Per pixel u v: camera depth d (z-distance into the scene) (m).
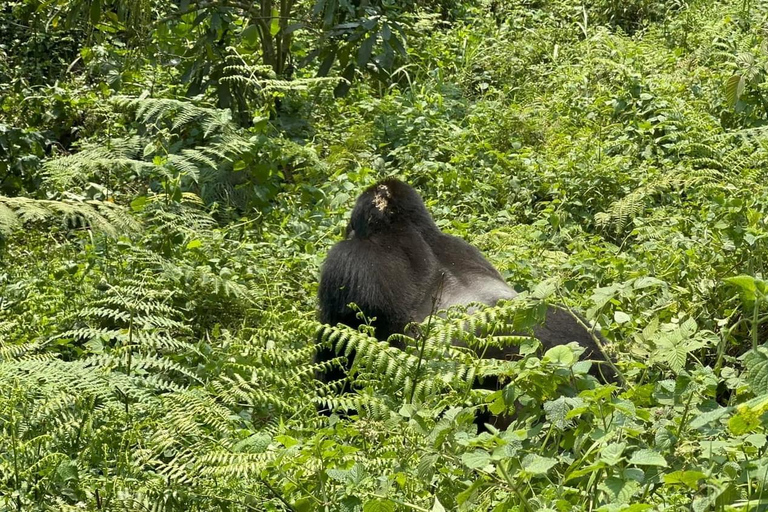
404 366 4.81
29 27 14.78
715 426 4.05
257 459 4.20
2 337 6.04
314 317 7.25
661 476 3.67
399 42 12.73
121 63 13.53
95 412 4.88
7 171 10.35
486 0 18.50
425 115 12.44
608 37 15.16
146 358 5.51
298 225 9.64
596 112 12.37
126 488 4.49
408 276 6.48
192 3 12.47
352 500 3.86
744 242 7.11
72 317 6.38
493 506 4.04
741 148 10.09
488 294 6.11
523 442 4.16
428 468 4.00
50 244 8.80
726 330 4.77
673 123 11.36
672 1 17.77
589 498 3.71
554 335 5.66
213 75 12.12
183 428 4.77
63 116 12.56
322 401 4.96
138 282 6.05
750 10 16.55
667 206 9.45
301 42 14.27
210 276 7.59
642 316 6.87
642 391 4.25
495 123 12.31
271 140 10.38
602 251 8.52
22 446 4.58
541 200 10.66
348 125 12.43
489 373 4.54
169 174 9.39
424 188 10.89
